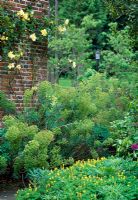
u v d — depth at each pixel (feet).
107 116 33.50
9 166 29.68
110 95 36.91
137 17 45.37
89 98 32.12
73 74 71.72
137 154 26.45
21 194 21.91
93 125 31.22
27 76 34.83
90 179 22.84
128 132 28.81
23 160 27.99
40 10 35.88
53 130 29.73
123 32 59.88
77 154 32.07
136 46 47.70
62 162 29.17
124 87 41.32
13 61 33.53
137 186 21.89
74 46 71.87
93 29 101.14
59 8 109.50
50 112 31.07
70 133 30.68
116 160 25.66
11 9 33.42
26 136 28.30
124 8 45.24
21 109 34.22
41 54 35.86
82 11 105.81
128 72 57.98
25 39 34.14
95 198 20.57
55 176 23.22
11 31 32.48
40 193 21.74
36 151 27.37
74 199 20.67
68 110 31.17
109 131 32.91
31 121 30.89
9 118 28.86
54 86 32.58
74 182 22.35
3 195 26.50
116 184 22.08
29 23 34.19
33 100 32.50
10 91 33.53
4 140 29.45
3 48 32.40
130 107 29.78
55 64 67.46
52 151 29.22
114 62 60.80
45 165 27.50
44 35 34.81
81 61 71.46
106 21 101.96
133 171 24.61
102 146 33.17
